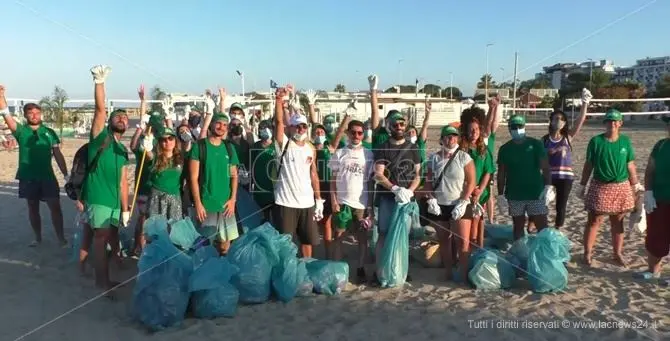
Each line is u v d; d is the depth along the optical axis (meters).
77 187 5.84
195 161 5.64
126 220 5.61
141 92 6.71
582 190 6.52
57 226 7.36
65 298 5.34
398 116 5.84
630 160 6.30
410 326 4.69
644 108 66.19
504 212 9.19
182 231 5.46
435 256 6.54
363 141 7.00
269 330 4.64
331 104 34.34
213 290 4.88
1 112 6.89
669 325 4.64
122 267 6.38
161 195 5.98
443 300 5.33
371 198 6.09
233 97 22.64
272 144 6.69
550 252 5.54
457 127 6.43
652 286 5.66
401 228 5.75
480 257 5.76
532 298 5.36
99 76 5.36
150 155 6.57
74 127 35.50
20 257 6.73
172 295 4.66
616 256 6.50
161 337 4.49
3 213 9.52
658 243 5.79
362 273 6.03
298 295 5.44
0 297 5.32
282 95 6.16
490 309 5.07
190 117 8.88
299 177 5.77
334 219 6.07
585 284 5.75
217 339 4.46
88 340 4.40
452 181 5.73
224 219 5.80
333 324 4.76
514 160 6.20
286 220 5.77
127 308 5.11
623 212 6.25
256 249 5.35
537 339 4.39
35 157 7.10
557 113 7.17
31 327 4.62
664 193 5.70
